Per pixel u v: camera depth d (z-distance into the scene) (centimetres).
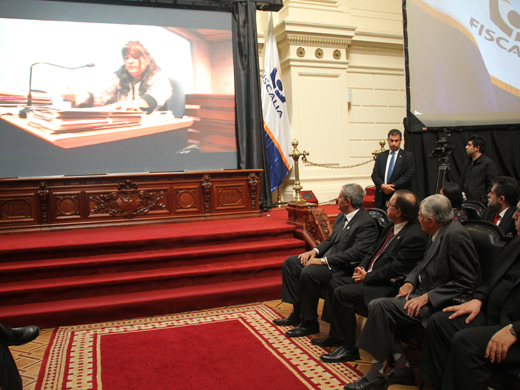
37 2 621
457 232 246
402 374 257
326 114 822
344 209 359
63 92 629
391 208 301
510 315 211
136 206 590
